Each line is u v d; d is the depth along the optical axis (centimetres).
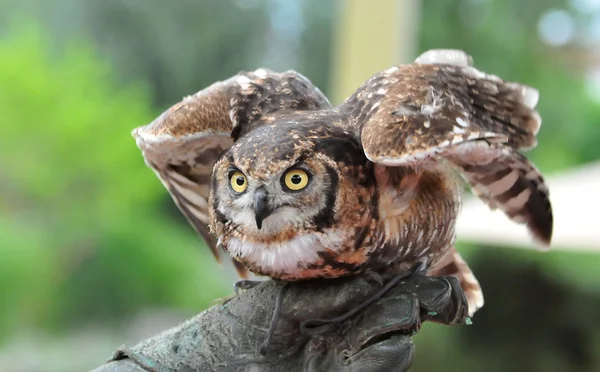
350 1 539
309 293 179
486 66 939
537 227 211
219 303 195
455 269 229
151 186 808
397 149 161
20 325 699
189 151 207
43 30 835
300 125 171
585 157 988
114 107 793
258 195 164
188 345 184
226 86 202
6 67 764
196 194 224
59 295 720
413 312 169
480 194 212
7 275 698
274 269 174
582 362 619
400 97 178
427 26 878
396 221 174
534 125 213
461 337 653
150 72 818
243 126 193
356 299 176
